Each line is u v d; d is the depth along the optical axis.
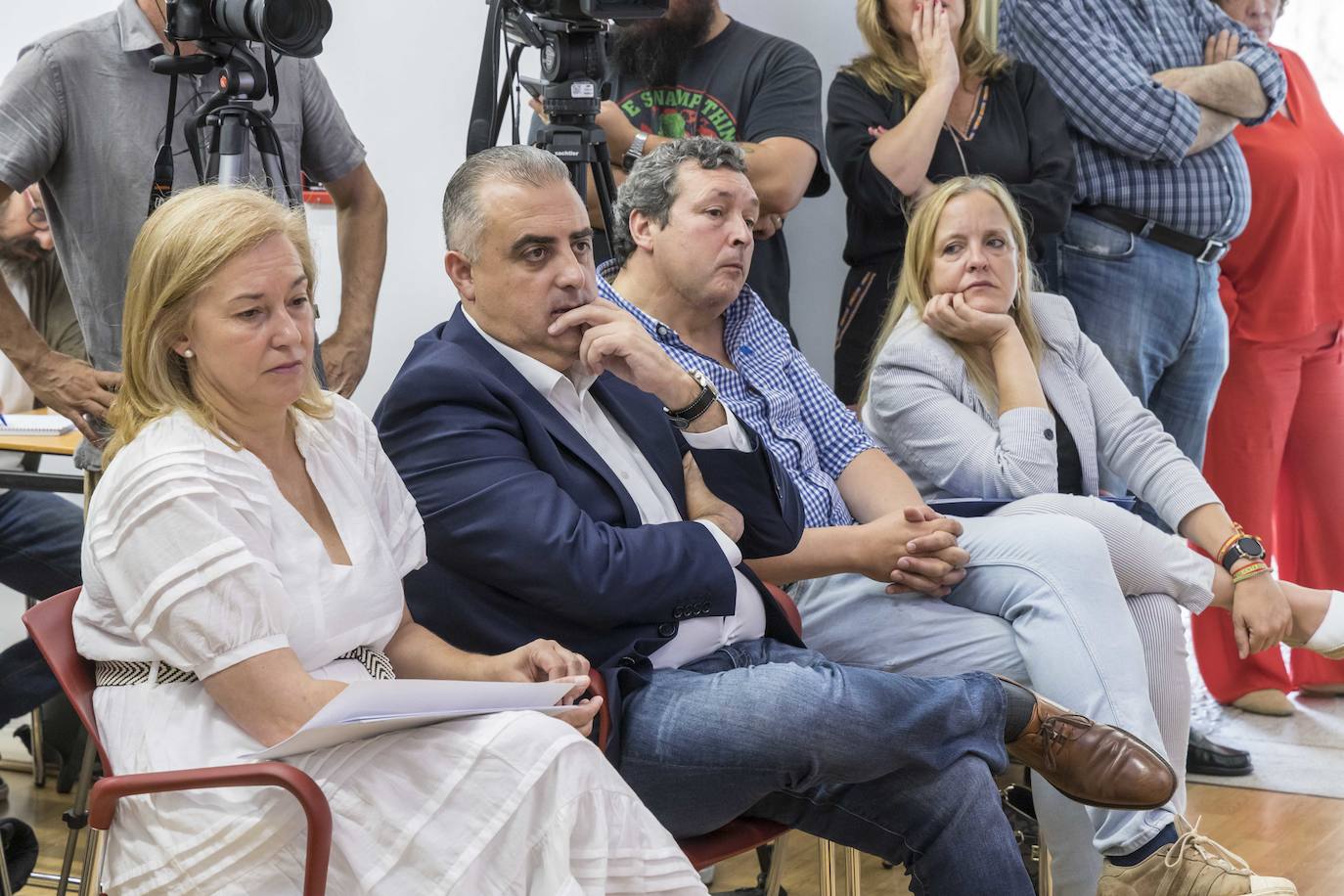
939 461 3.09
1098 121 3.99
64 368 3.01
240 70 2.74
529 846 1.70
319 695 1.71
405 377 2.20
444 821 1.71
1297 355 4.31
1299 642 3.04
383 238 3.56
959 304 3.14
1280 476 4.47
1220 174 4.04
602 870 1.70
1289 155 4.19
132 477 1.74
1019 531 2.66
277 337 1.78
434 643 2.04
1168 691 2.79
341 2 4.44
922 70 3.89
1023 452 3.01
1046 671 2.55
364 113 4.48
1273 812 3.53
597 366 2.30
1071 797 2.34
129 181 3.06
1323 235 4.29
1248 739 4.09
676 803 2.08
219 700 1.72
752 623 2.38
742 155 2.81
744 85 3.88
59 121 3.03
